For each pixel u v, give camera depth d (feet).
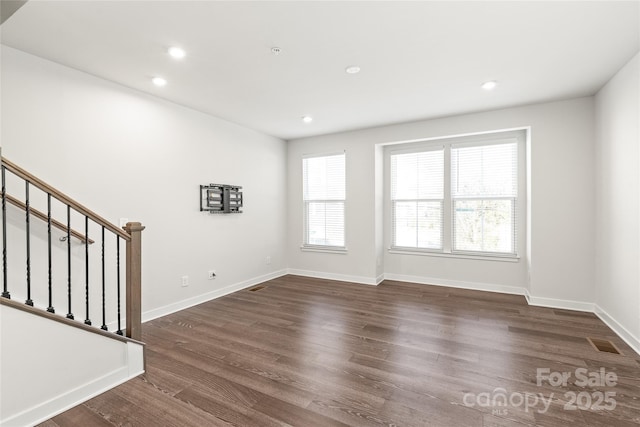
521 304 12.38
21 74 7.93
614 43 7.67
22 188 7.92
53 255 8.42
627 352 8.28
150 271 10.97
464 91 10.83
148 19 6.61
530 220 12.42
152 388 6.79
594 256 11.34
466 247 14.83
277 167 17.58
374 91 10.80
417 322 10.56
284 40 7.52
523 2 6.14
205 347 8.75
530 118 12.26
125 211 10.18
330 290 14.71
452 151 14.89
